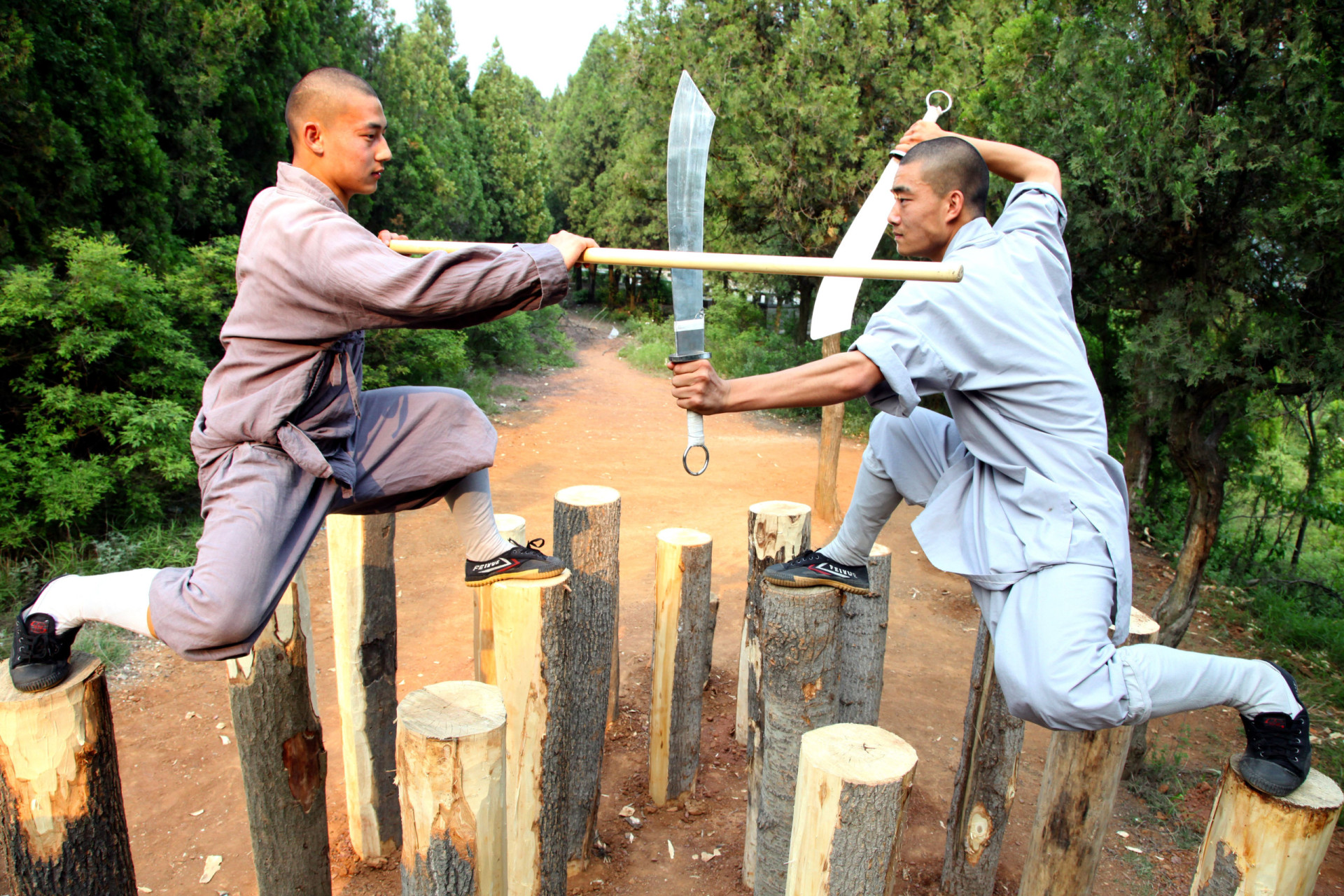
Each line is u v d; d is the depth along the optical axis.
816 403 1.92
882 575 3.77
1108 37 4.58
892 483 2.43
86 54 6.74
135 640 5.16
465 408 2.27
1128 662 1.91
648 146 17.75
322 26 11.19
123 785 3.85
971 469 2.18
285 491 1.88
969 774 3.28
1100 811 2.70
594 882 3.43
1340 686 5.49
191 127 8.05
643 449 11.02
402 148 13.30
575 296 35.75
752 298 22.33
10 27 5.95
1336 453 8.07
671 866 3.56
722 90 11.26
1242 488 8.67
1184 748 4.68
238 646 1.84
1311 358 4.49
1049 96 4.91
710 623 4.88
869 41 10.23
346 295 1.75
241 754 2.78
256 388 1.86
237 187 9.08
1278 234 4.30
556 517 3.34
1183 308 4.81
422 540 7.24
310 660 2.86
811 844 1.92
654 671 3.85
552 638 2.73
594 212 30.23
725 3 12.02
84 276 6.11
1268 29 4.17
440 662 5.18
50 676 1.90
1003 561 2.00
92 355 6.01
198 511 7.19
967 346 1.96
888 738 2.02
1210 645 6.18
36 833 1.94
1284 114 4.18
